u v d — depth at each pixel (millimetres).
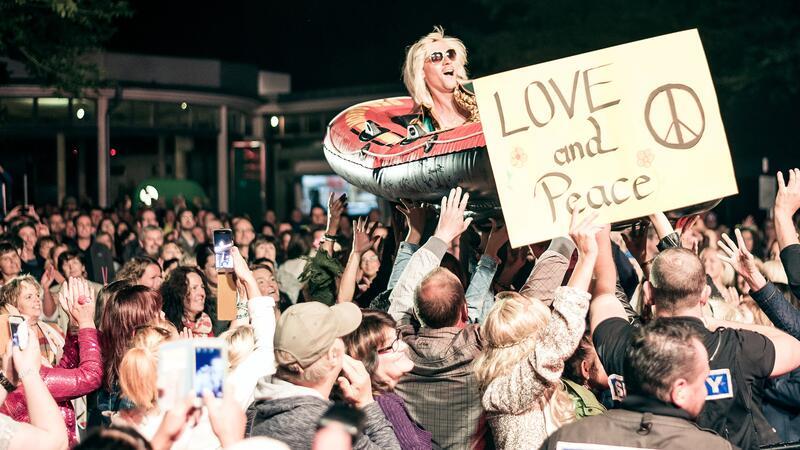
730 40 21781
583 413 4520
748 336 4074
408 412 4602
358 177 6219
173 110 26438
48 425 3791
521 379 4109
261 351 4797
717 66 22156
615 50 4680
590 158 4629
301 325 3785
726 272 8477
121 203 20391
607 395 5164
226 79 27734
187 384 2994
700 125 4672
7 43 17094
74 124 25250
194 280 7230
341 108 27391
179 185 22344
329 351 3812
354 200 27859
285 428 3668
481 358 4312
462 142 5230
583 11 23844
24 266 11219
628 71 4672
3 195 16609
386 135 6441
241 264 5203
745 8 22047
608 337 4141
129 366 4129
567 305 4008
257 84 29281
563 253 4836
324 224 15344
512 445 4172
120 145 26109
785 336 4230
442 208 5098
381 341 4430
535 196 4602
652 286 4168
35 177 25359
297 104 28000
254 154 28422
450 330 4633
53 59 17516
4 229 13938
